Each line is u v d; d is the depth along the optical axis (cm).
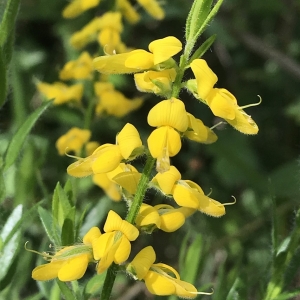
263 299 17
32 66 37
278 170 30
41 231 26
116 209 30
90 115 23
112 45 23
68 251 13
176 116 13
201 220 32
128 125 13
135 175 14
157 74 13
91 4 23
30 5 37
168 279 13
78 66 23
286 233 30
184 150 36
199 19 13
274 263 16
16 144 16
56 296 18
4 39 16
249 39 34
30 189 22
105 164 13
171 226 14
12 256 17
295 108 34
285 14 39
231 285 18
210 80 13
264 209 31
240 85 39
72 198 17
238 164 32
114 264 14
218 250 30
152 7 23
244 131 13
